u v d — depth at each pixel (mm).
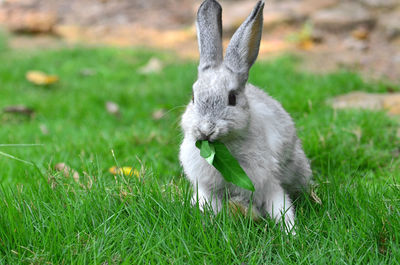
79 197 4844
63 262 3969
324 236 4355
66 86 11750
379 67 12422
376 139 7168
